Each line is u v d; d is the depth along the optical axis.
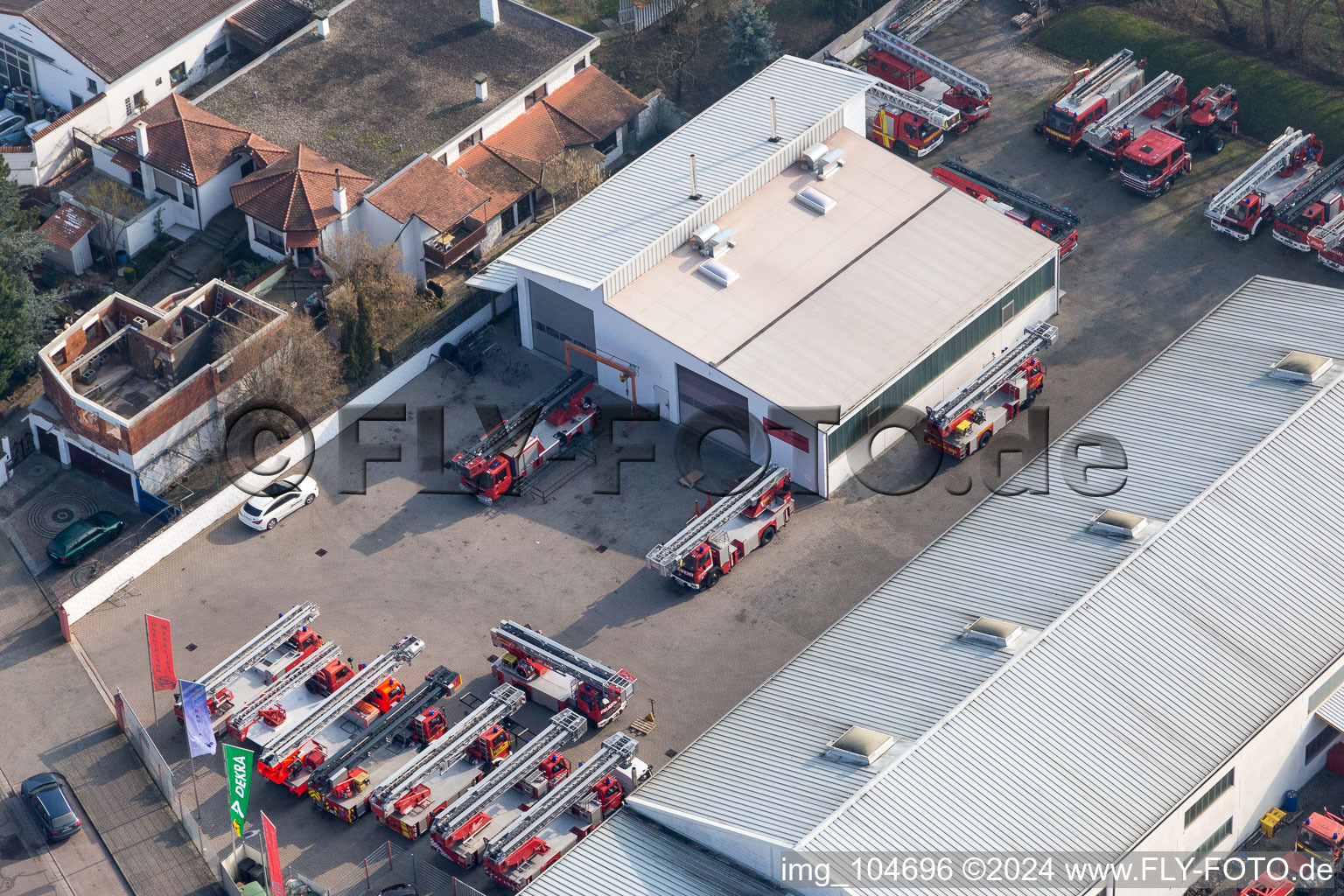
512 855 84.81
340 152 123.44
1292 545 90.50
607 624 99.44
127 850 88.94
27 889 87.12
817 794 80.44
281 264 119.75
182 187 121.69
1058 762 81.31
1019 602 88.50
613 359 111.62
